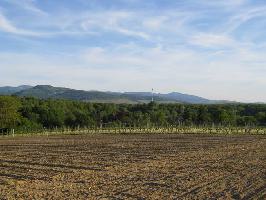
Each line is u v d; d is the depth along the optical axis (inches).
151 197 755.4
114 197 754.2
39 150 1690.5
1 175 1024.2
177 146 1851.6
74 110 4475.9
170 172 1062.4
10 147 1851.6
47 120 4165.8
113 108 4862.2
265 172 1069.1
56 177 982.4
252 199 751.1
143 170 1097.4
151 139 2340.1
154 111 4707.2
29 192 798.5
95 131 3265.3
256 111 4904.0
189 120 4443.9
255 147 1781.5
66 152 1599.4
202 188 847.1
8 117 3316.9
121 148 1765.5
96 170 1100.5
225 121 4133.9
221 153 1534.2
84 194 779.4
